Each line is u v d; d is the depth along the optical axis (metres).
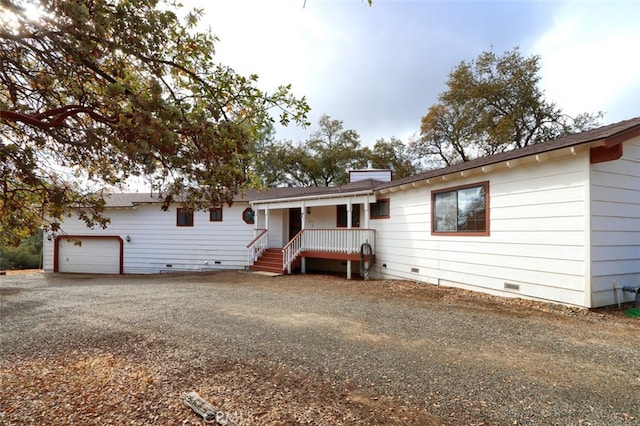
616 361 3.81
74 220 17.23
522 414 2.72
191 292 9.29
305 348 4.38
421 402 2.93
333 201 13.12
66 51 2.50
